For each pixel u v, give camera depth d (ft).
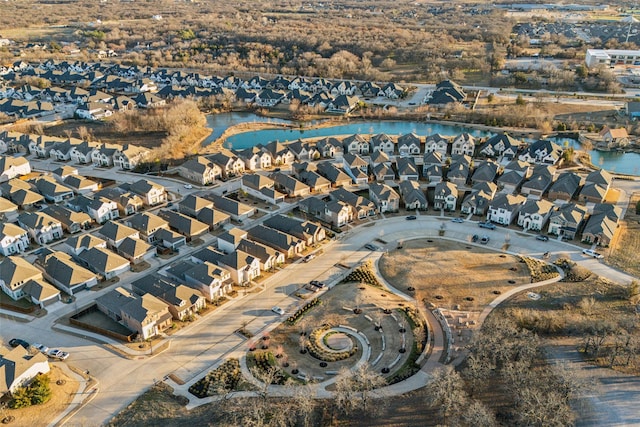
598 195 488.44
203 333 323.57
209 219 449.48
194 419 257.34
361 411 262.88
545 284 368.68
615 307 339.36
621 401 265.34
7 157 556.51
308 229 428.56
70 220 441.27
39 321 332.60
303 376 286.87
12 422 255.70
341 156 630.74
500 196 469.16
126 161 577.02
